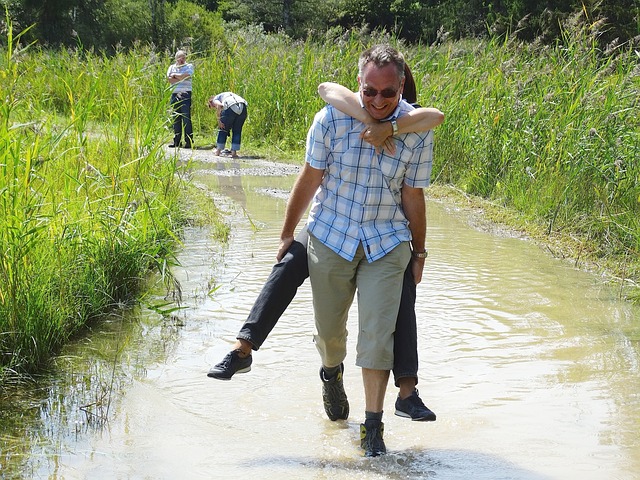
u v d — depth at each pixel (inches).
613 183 376.2
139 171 315.9
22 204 243.3
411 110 167.8
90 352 225.3
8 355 207.5
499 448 175.2
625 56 471.5
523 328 253.1
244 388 206.4
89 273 257.1
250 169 580.7
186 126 667.4
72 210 274.5
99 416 184.9
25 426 179.3
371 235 166.4
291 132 704.4
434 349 234.5
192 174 470.0
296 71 740.0
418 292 288.7
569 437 180.7
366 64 161.0
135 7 1524.4
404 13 1859.0
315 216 171.3
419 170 168.7
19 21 1348.4
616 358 229.1
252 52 827.4
